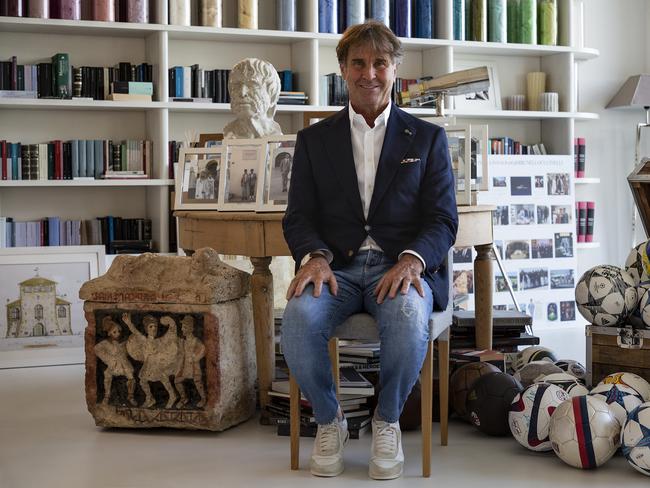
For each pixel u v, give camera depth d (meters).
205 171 3.71
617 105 6.56
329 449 2.79
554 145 6.47
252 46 5.91
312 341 2.69
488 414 3.17
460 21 6.06
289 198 2.99
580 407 2.82
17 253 4.80
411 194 2.90
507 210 6.04
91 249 4.93
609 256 6.81
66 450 3.11
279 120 6.01
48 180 5.28
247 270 4.61
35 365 4.71
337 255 2.91
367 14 5.93
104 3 5.29
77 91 5.32
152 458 3.01
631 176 3.56
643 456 2.70
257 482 2.73
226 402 3.30
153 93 5.50
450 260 3.00
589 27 6.67
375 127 2.94
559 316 6.18
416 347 2.66
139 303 3.31
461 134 3.54
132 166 5.49
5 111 5.43
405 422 3.27
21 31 5.39
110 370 3.34
